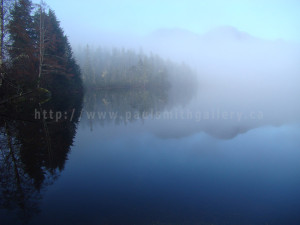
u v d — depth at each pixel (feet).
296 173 14.98
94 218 9.64
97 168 15.40
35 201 10.96
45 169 14.82
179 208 10.63
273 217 10.09
